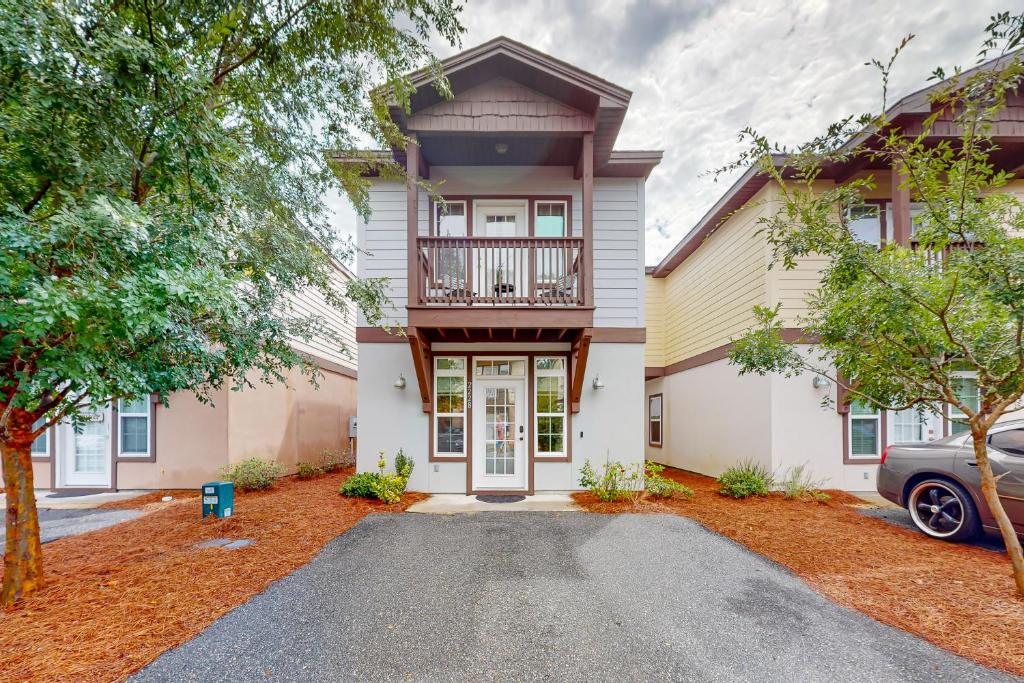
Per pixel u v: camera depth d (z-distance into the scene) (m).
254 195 4.26
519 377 7.47
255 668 2.56
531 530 5.13
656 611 3.26
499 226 7.85
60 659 2.59
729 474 7.10
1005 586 3.54
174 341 3.36
